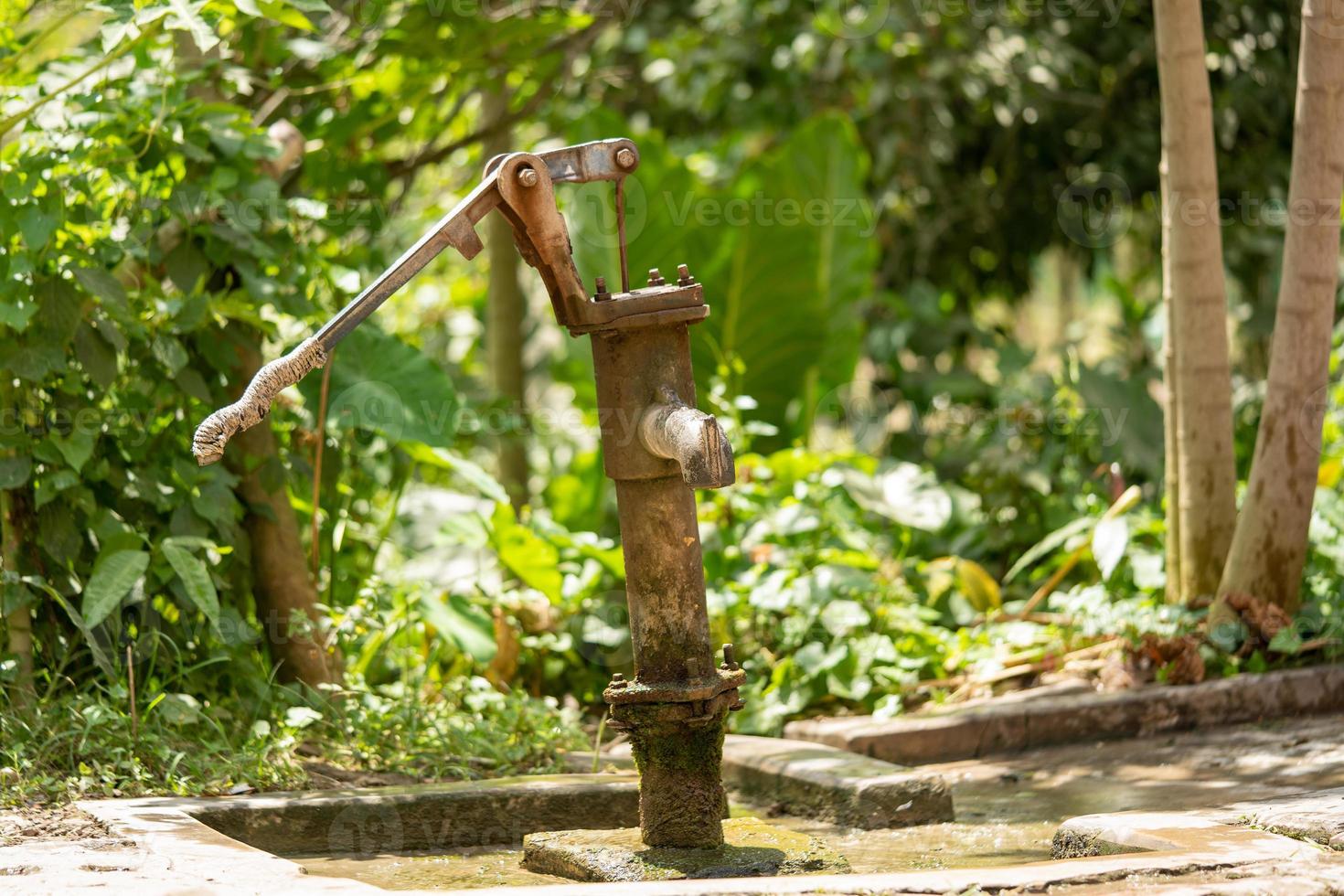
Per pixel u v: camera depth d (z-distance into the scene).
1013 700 4.77
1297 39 8.22
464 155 8.48
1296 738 4.22
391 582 5.45
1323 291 4.80
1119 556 5.36
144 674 4.18
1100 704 4.56
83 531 4.31
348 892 2.38
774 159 7.79
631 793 3.62
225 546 4.38
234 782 3.70
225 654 4.25
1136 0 8.52
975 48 8.30
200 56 4.93
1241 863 2.53
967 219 9.24
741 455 6.19
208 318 4.43
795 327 7.79
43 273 4.15
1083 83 8.84
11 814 3.22
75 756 3.68
